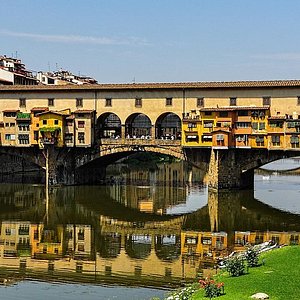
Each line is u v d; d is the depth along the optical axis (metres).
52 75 175.62
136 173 131.62
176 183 111.00
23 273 43.50
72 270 44.31
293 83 89.50
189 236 59.62
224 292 31.31
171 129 118.00
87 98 101.12
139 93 98.19
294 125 87.25
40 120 100.44
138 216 73.00
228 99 93.12
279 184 110.00
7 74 132.12
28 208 78.12
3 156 120.75
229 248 52.31
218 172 91.19
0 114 104.75
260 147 89.31
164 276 41.78
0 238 58.41
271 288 31.52
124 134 99.38
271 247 46.56
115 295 36.94
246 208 78.06
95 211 76.62
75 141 99.31
